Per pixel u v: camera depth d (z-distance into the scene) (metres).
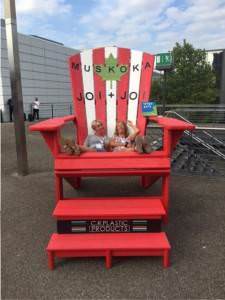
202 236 2.97
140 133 3.64
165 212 2.64
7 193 4.13
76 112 3.71
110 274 2.40
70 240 2.54
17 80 4.71
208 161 5.84
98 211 2.62
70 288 2.24
